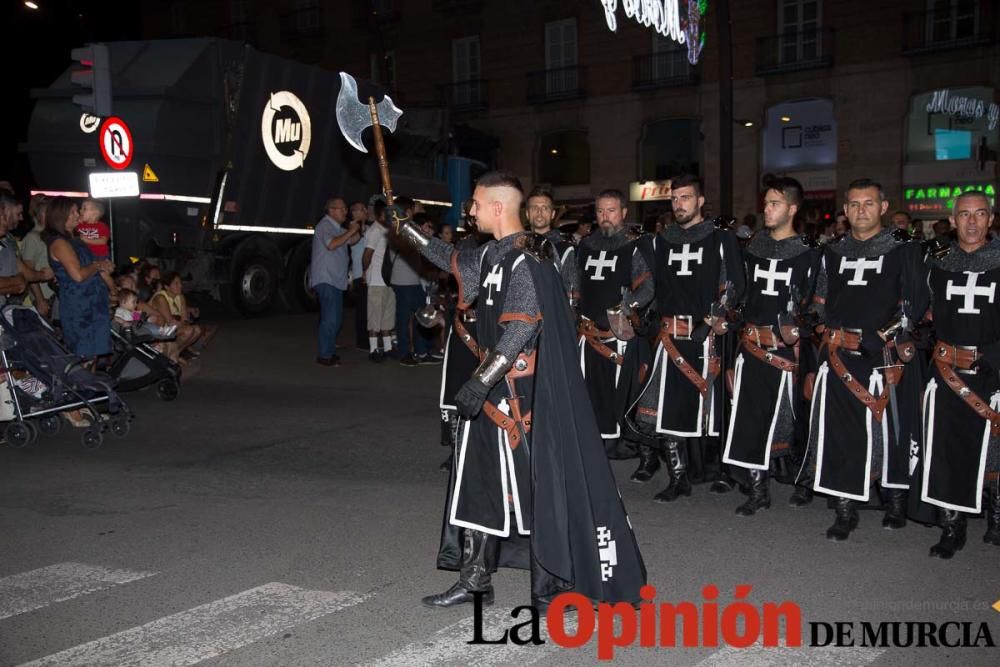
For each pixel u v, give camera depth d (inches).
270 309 655.1
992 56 943.7
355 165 691.4
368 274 474.6
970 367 195.5
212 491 253.3
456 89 1263.5
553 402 157.2
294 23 1391.5
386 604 174.6
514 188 164.7
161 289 428.8
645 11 951.0
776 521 226.1
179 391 390.6
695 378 238.4
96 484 260.5
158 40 577.3
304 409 364.8
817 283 217.9
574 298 260.1
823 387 212.2
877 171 1013.8
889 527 220.2
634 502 243.4
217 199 585.9
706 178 1111.0
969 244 198.2
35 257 367.9
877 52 1001.5
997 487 202.2
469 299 170.9
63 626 166.2
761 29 1061.8
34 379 302.5
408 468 277.1
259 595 179.3
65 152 565.3
